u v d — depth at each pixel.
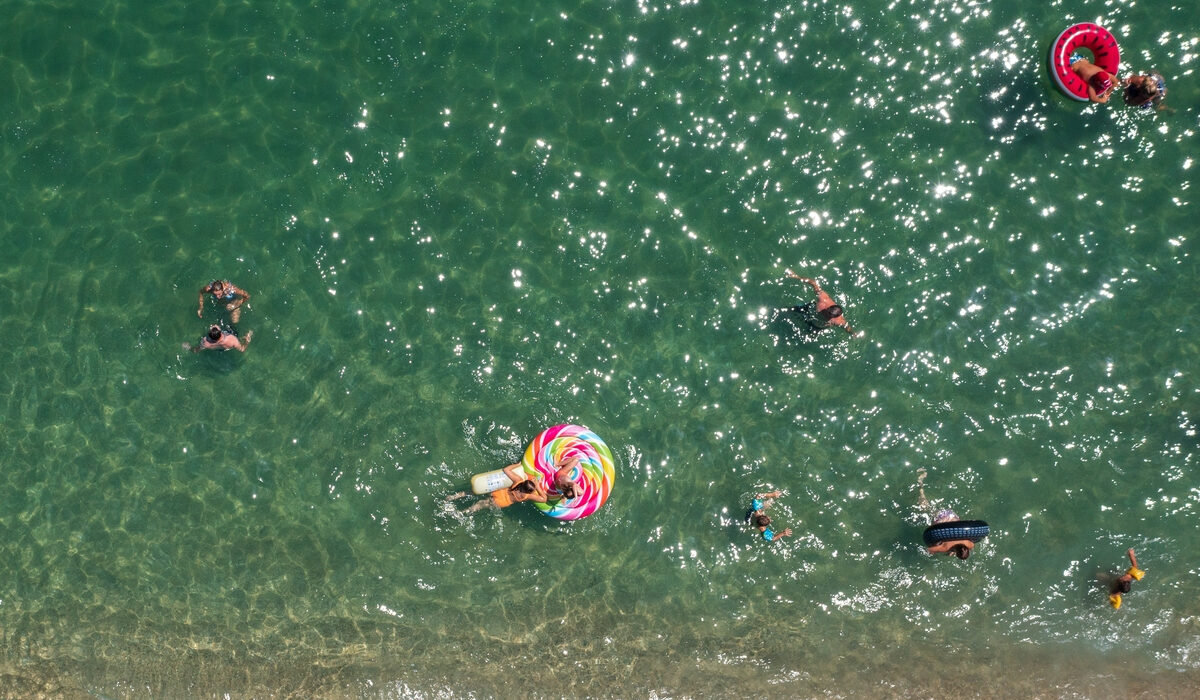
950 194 11.03
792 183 11.07
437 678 10.81
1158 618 10.47
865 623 10.69
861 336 10.89
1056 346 10.87
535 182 11.12
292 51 11.36
